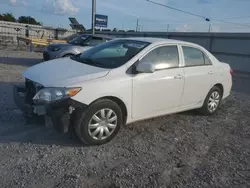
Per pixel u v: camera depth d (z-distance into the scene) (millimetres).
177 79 4305
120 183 2719
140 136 3992
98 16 20344
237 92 8500
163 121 4762
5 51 17016
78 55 4789
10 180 2631
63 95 3162
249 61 15273
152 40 4371
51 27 29094
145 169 3039
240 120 5223
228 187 2811
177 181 2842
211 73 5031
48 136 3701
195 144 3871
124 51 4121
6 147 3303
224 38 16609
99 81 3410
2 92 5863
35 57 14492
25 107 3584
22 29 26484
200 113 5301
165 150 3590
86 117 3336
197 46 4945
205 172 3078
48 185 2596
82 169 2932
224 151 3701
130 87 3680
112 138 3695
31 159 3062
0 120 4129
